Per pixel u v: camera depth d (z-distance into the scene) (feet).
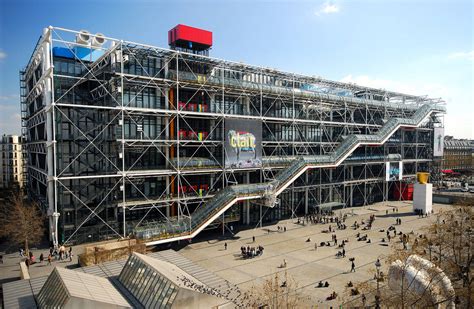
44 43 121.08
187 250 126.41
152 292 73.92
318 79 183.62
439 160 284.41
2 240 130.11
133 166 135.33
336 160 181.06
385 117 239.91
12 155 315.17
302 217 184.55
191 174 147.02
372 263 112.16
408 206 220.02
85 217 124.57
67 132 125.18
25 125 215.72
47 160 123.54
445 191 266.16
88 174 124.47
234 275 102.27
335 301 85.61
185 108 146.30
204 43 155.94
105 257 102.73
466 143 435.12
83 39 118.52
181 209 147.43
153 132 140.15
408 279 77.00
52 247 118.11
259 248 121.49
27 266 101.81
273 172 176.04
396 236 144.56
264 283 96.02
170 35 155.94
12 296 78.13
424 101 271.49
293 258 117.70
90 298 66.13
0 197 201.36
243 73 163.63
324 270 106.63
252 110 171.94
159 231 121.90
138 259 84.33
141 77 127.95
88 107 119.55
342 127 218.18
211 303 73.51
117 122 128.88
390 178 234.79
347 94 228.63
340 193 217.97
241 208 167.02
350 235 147.74
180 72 140.46
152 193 141.38
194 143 151.53
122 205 125.18
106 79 134.72
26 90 197.88
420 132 271.08
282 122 178.81
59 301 66.18
